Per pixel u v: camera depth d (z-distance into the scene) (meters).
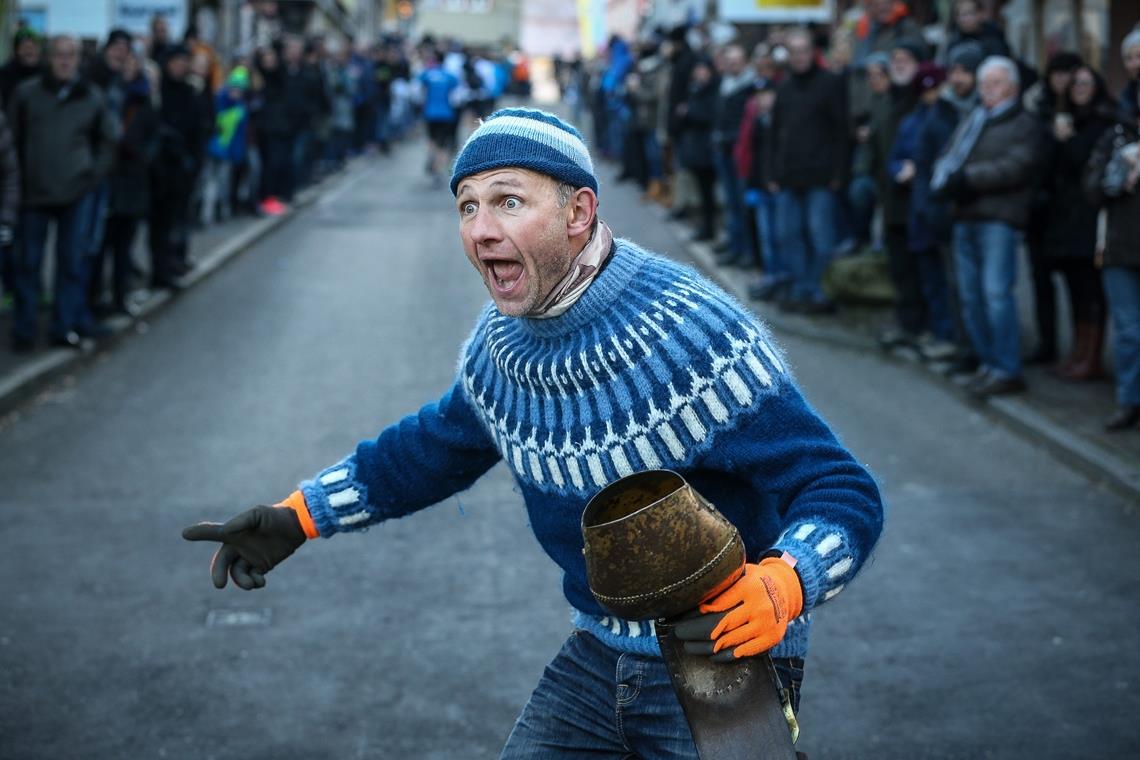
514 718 4.58
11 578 5.89
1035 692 4.73
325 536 2.87
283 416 8.82
